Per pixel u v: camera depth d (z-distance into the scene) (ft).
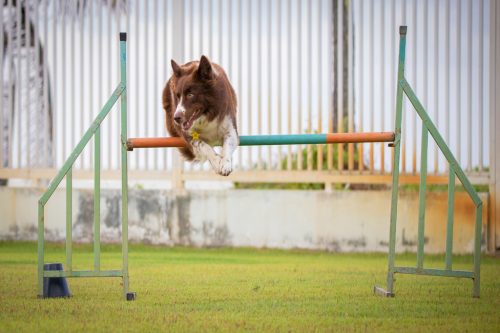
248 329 20.66
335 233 43.52
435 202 42.57
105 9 47.16
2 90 47.52
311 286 29.27
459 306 24.53
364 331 20.43
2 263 37.42
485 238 42.42
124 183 26.12
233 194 44.47
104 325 21.18
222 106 29.45
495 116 42.52
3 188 46.70
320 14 44.21
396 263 38.45
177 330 20.52
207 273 33.42
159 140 27.50
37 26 47.26
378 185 47.70
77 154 25.85
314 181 44.09
